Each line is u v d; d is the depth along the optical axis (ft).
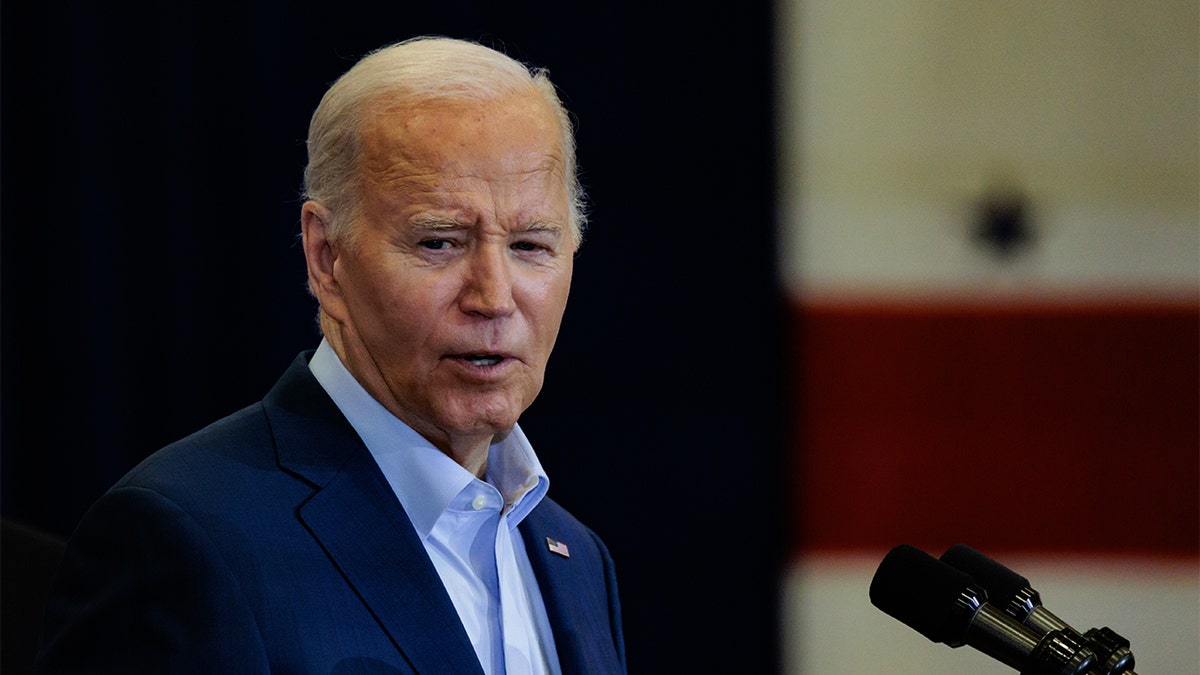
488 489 15.47
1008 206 34.14
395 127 14.25
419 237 14.08
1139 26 34.30
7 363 32.35
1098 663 13.00
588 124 33.50
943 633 13.66
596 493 33.88
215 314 32.76
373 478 15.02
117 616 13.23
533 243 14.52
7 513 32.42
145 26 32.55
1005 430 34.30
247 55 32.50
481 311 14.03
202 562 13.28
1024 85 34.37
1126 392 34.22
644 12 33.58
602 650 17.10
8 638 22.00
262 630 13.35
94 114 32.45
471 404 14.43
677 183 33.73
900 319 34.19
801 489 34.32
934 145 34.30
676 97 33.60
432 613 14.39
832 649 34.37
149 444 32.81
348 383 15.42
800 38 34.19
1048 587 34.32
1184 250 34.09
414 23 32.78
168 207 32.53
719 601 34.06
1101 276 34.17
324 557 14.14
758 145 33.71
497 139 14.23
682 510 34.01
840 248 34.24
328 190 14.74
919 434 34.32
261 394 32.55
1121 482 34.30
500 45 33.09
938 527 34.30
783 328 34.12
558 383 33.88
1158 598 34.27
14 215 32.37
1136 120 34.24
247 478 14.32
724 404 33.96
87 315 32.45
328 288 15.05
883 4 34.24
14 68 32.40
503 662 15.38
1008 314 34.27
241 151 32.63
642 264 33.81
